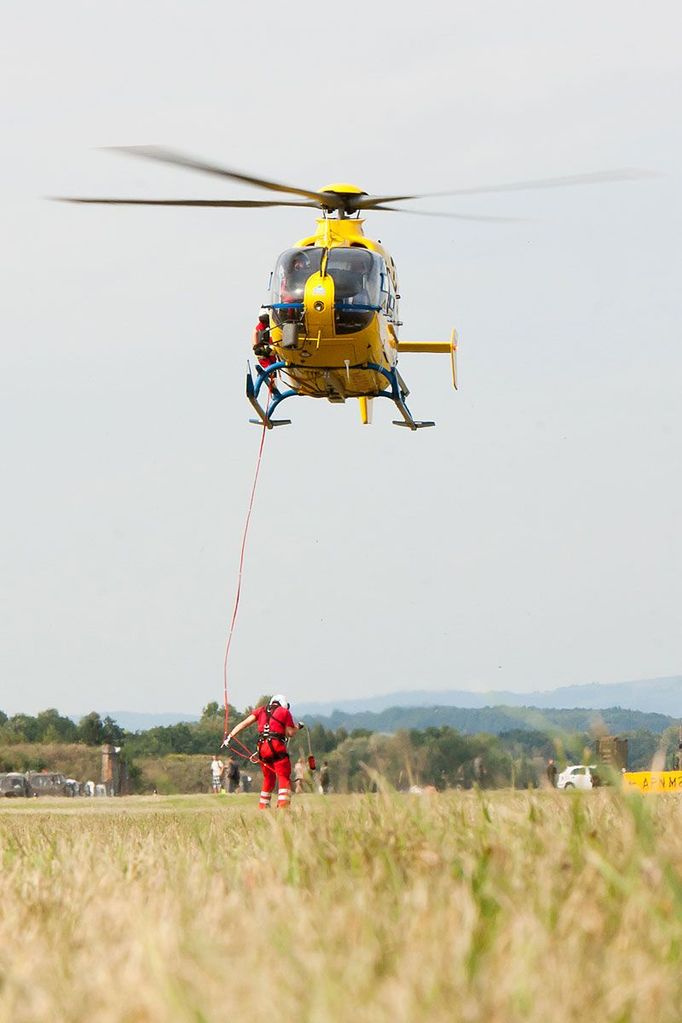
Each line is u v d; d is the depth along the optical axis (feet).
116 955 37.55
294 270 207.21
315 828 58.95
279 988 29.30
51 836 101.30
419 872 47.65
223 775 334.65
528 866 45.37
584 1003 27.86
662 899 36.94
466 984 29.09
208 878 58.13
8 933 47.19
